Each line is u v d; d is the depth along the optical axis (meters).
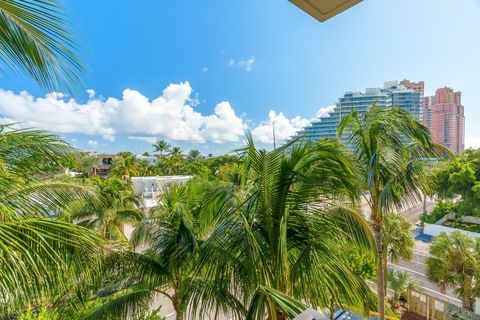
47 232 2.21
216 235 2.84
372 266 7.26
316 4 1.16
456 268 8.65
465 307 8.36
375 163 4.26
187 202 4.62
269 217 3.04
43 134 2.66
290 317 1.99
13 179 2.33
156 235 4.35
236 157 3.14
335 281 2.67
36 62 1.89
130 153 42.75
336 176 3.08
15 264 1.86
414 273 11.98
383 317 4.64
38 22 1.76
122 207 12.27
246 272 2.75
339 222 3.05
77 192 3.19
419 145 4.58
